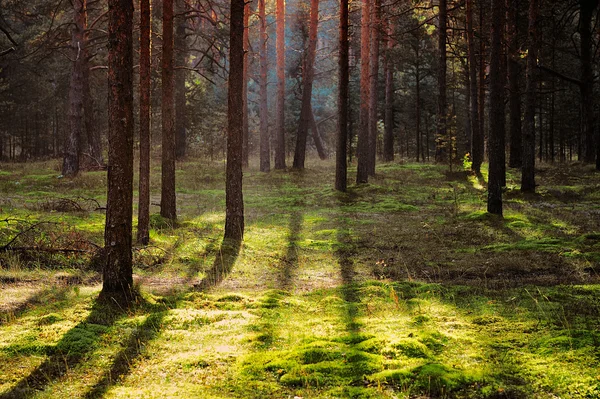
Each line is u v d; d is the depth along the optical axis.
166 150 13.33
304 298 7.56
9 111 38.12
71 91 24.47
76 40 24.89
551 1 25.44
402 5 30.73
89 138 25.92
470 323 5.96
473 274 8.84
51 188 20.31
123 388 4.47
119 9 6.75
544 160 36.69
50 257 9.29
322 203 18.34
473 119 26.03
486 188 21.11
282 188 22.56
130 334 5.71
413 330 5.72
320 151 41.03
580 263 9.02
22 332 5.56
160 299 7.14
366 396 4.27
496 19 14.36
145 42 11.14
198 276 8.89
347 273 9.25
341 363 4.88
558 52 35.31
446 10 27.78
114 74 6.78
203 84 40.22
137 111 35.38
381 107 42.47
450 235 12.38
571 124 37.59
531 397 4.14
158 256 9.98
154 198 18.75
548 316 5.99
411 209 16.73
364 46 21.73
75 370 4.83
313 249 11.18
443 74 27.83
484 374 4.53
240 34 11.55
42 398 4.27
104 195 18.91
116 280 6.91
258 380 4.63
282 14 29.42
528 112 18.72
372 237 12.39
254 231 12.95
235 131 11.66
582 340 5.10
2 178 22.95
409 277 8.55
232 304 7.00
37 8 30.56
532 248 10.44
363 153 22.11
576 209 15.47
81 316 6.17
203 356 5.12
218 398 4.29
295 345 5.45
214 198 19.44
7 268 8.70
